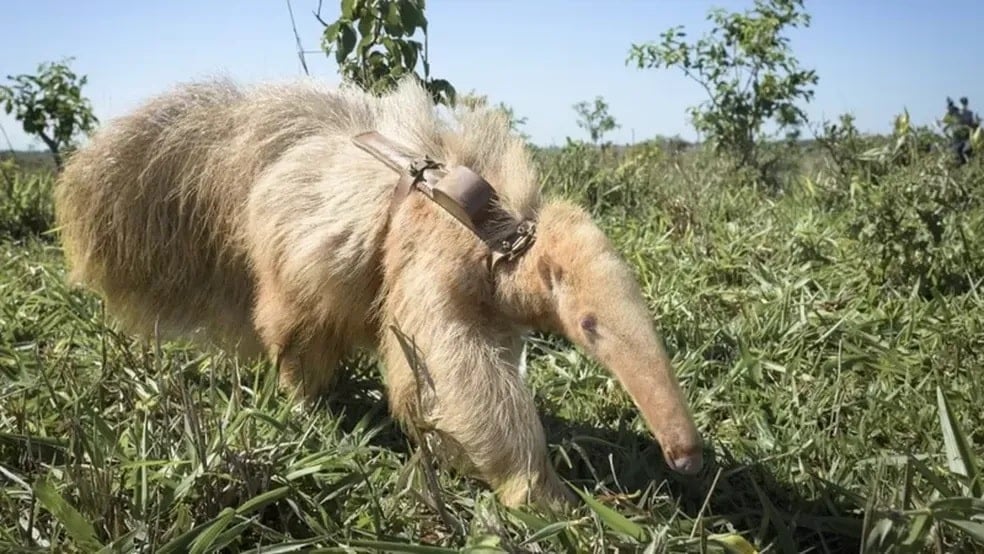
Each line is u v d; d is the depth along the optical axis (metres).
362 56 2.23
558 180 3.11
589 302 1.15
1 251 2.62
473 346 1.22
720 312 1.97
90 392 1.42
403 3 2.18
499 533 1.04
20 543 1.04
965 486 1.13
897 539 1.02
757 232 2.49
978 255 2.12
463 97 1.55
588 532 1.11
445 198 1.24
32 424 1.36
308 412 1.47
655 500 1.26
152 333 1.68
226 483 1.14
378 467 1.29
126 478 1.13
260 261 1.46
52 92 4.38
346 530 1.10
